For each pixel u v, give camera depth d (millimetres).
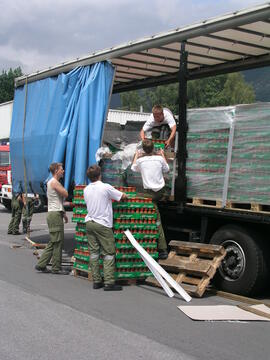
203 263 6891
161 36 7637
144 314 5840
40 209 18719
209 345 4816
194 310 5961
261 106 6551
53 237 8109
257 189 6543
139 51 8039
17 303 6223
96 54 8680
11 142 11125
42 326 5320
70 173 8883
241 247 6844
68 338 4949
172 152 7859
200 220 7719
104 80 8609
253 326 5461
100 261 7281
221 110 7074
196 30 7172
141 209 7453
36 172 10031
